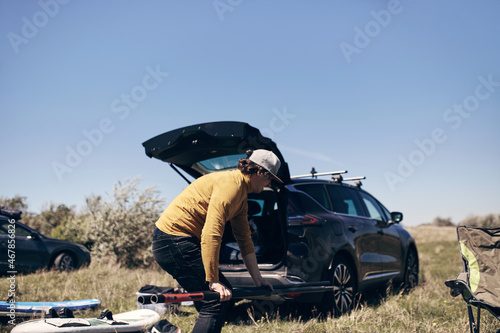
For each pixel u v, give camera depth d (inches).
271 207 196.4
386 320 183.5
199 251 115.4
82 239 437.7
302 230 183.0
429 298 233.6
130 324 153.9
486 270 137.8
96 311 204.4
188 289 116.6
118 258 417.1
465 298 137.3
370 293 260.5
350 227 209.9
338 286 194.2
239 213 125.1
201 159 176.6
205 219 117.2
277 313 192.5
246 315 199.6
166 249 115.8
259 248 189.9
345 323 174.6
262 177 118.0
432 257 491.2
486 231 142.6
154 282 283.3
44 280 289.6
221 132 154.9
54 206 583.2
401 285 268.5
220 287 110.7
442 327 167.9
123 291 256.2
